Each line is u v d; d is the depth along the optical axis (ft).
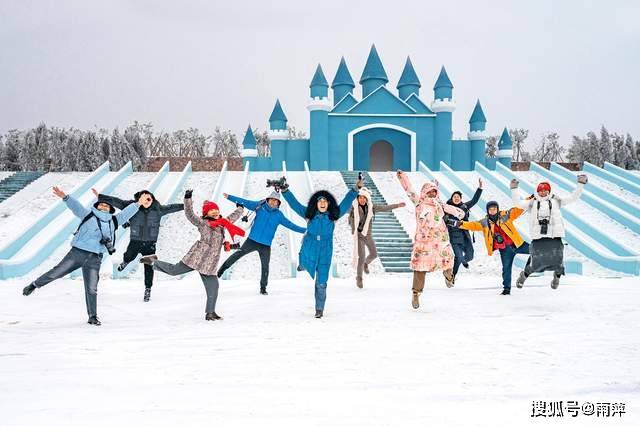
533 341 15.55
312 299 25.09
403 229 54.34
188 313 21.45
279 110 110.73
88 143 123.95
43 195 64.44
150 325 18.63
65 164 124.47
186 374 11.98
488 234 25.81
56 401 9.91
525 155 271.08
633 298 24.30
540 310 21.33
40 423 8.68
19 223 54.54
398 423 8.74
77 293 26.81
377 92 104.88
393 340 15.76
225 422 8.79
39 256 42.55
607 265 42.80
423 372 12.09
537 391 10.58
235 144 261.03
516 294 25.98
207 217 20.25
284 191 21.58
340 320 19.47
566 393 10.44
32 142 134.51
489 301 23.85
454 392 10.51
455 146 113.09
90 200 60.70
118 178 69.51
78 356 13.74
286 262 46.16
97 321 18.80
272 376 11.82
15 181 70.03
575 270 36.86
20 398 10.09
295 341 15.70
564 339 15.83
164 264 20.15
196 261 19.72
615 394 10.38
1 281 34.32
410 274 42.96
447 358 13.46
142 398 10.14
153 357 13.67
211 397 10.22
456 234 29.99
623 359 13.32
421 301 24.11
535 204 24.52
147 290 24.80
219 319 19.92
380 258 47.37
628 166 149.89
